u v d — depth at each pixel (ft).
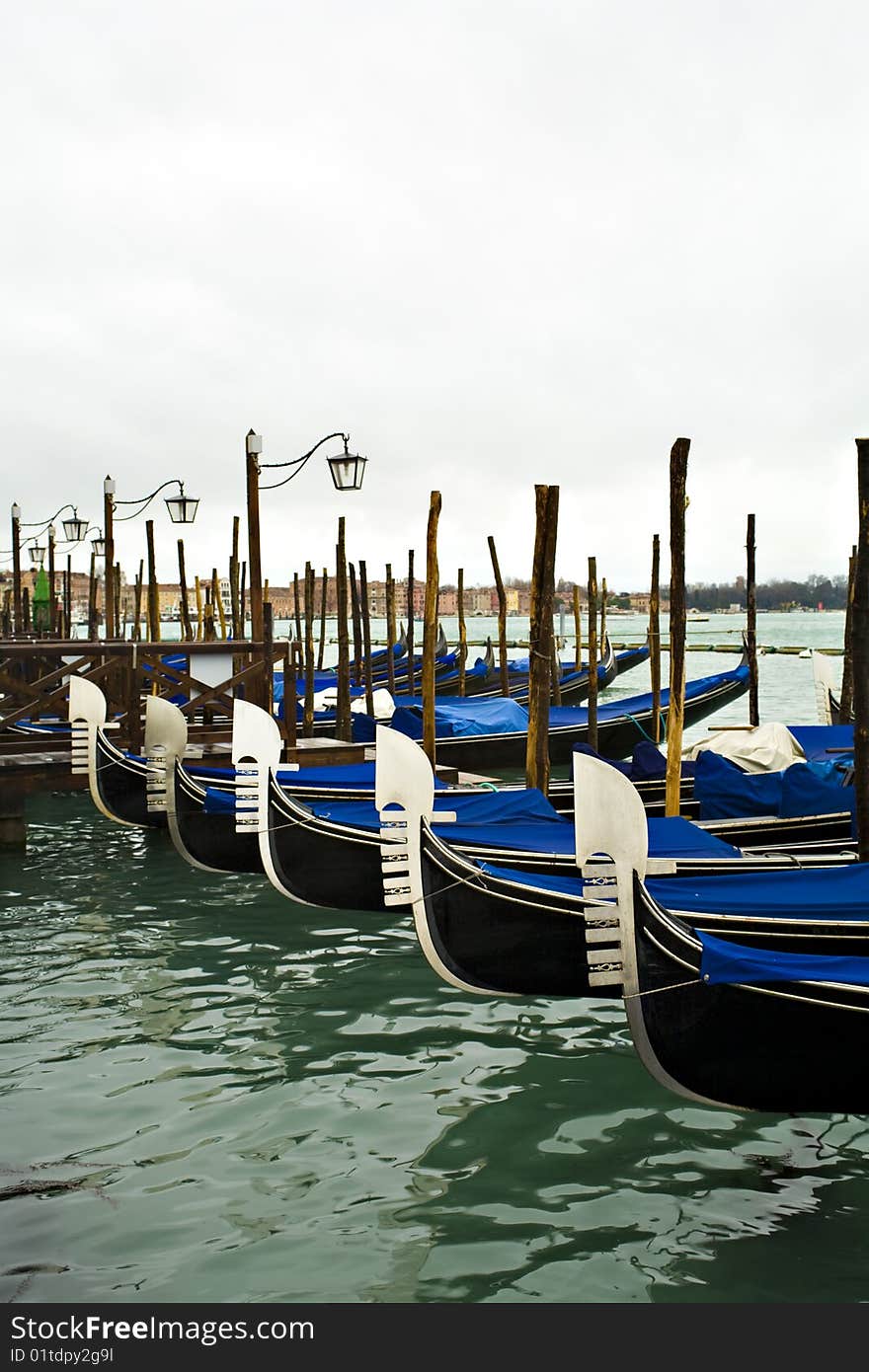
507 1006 29.14
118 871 44.24
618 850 20.71
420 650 122.62
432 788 27.68
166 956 33.30
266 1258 18.01
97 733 44.75
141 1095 23.70
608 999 29.43
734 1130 22.22
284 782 40.98
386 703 77.25
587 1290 17.21
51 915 37.83
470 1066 25.27
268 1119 22.58
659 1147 21.53
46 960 32.89
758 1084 20.88
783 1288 17.25
